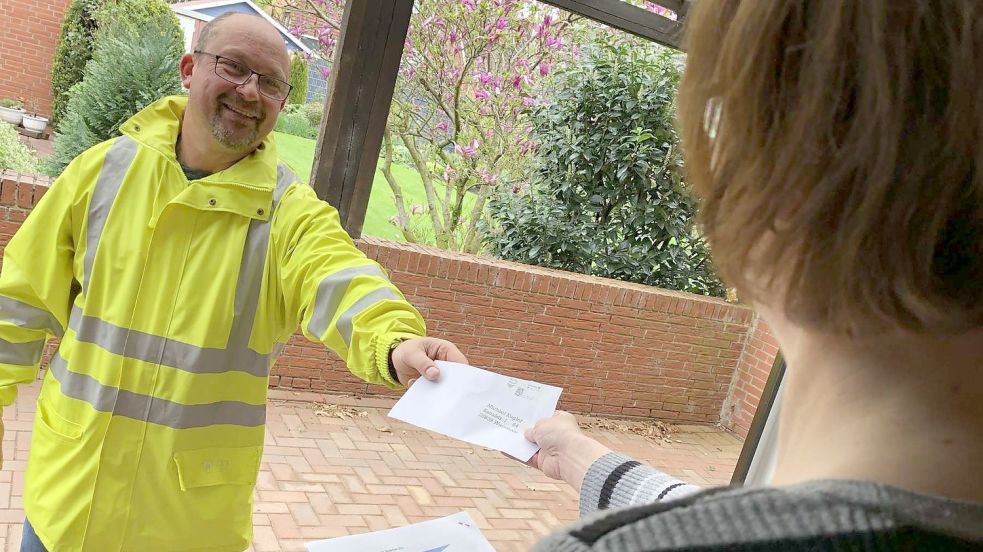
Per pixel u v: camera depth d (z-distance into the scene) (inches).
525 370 217.0
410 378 56.2
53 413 64.8
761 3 15.3
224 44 65.2
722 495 15.4
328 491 149.0
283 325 68.1
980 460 14.5
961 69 13.5
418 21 249.8
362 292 61.1
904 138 13.8
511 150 266.5
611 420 232.2
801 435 16.8
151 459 63.2
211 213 65.1
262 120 66.7
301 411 182.7
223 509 66.2
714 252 17.1
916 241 13.9
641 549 15.0
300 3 261.6
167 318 63.3
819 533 13.6
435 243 272.7
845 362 16.2
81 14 355.9
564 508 166.4
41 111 390.0
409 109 259.3
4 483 124.7
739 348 246.1
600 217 261.0
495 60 262.7
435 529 61.2
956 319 14.2
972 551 13.3
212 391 64.0
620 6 186.9
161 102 69.7
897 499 13.5
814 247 14.7
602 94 247.3
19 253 66.8
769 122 15.3
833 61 14.2
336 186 176.1
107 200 65.5
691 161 17.7
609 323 222.5
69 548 62.8
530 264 250.7
